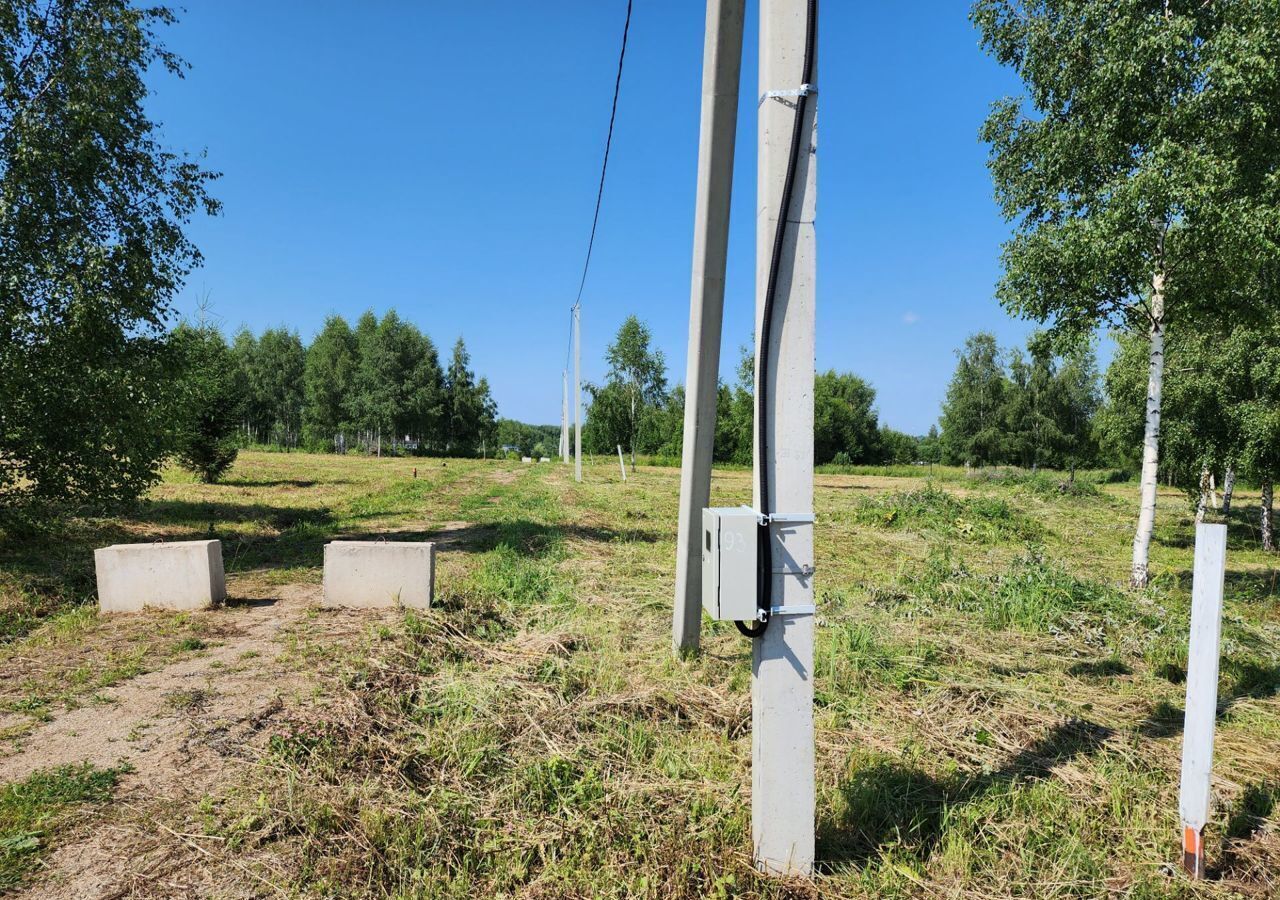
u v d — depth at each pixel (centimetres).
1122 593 873
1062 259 998
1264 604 976
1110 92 975
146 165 1130
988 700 513
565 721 439
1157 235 978
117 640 608
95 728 427
